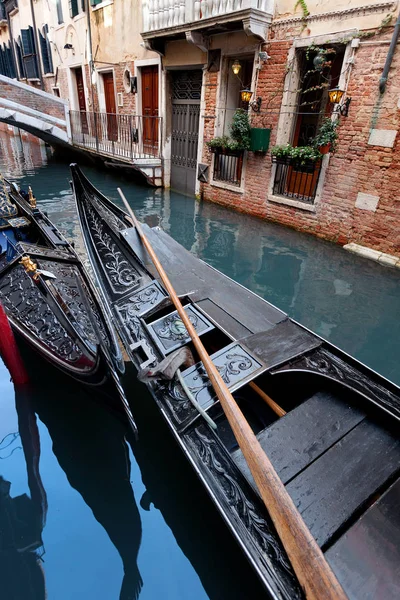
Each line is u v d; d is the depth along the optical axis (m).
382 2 4.68
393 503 1.62
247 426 1.58
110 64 10.70
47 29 14.15
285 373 2.26
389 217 5.35
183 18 7.14
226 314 2.81
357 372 2.27
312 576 1.09
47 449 2.62
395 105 4.89
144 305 2.98
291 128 6.39
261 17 5.84
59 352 2.60
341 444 1.90
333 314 4.26
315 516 1.61
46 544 2.05
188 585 1.88
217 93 7.48
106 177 11.30
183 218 7.44
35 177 11.09
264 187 7.11
